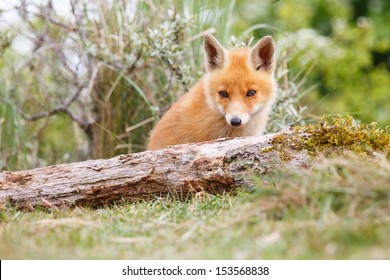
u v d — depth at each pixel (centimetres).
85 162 894
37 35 1438
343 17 2220
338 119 840
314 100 1630
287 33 1512
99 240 676
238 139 864
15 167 1314
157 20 1341
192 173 854
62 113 1450
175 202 826
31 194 869
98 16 1327
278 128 1218
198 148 870
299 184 701
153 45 1229
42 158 1495
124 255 628
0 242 678
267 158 820
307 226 621
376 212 633
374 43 2181
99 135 1318
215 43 1055
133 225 727
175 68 1238
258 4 2194
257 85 1037
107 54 1248
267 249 596
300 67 1470
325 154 802
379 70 2205
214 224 689
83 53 1342
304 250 585
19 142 1316
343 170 721
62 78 1450
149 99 1295
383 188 652
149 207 810
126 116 1305
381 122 1864
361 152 798
